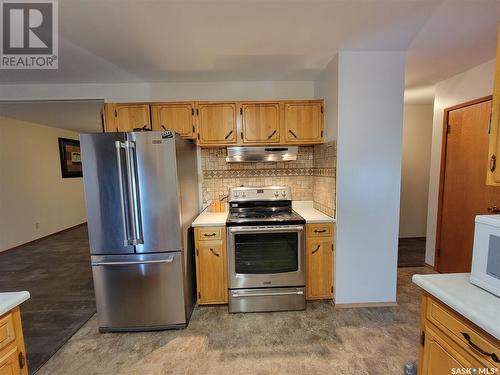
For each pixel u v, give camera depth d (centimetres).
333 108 229
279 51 212
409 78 288
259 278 231
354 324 213
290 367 170
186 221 227
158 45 197
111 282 208
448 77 285
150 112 253
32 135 479
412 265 329
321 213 264
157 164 200
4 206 421
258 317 227
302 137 255
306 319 221
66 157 571
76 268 354
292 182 296
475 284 109
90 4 146
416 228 439
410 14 162
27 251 428
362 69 217
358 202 228
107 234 203
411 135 423
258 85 286
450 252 294
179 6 149
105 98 283
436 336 110
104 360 180
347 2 149
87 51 204
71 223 586
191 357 181
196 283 250
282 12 158
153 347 193
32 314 241
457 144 281
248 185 296
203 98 286
